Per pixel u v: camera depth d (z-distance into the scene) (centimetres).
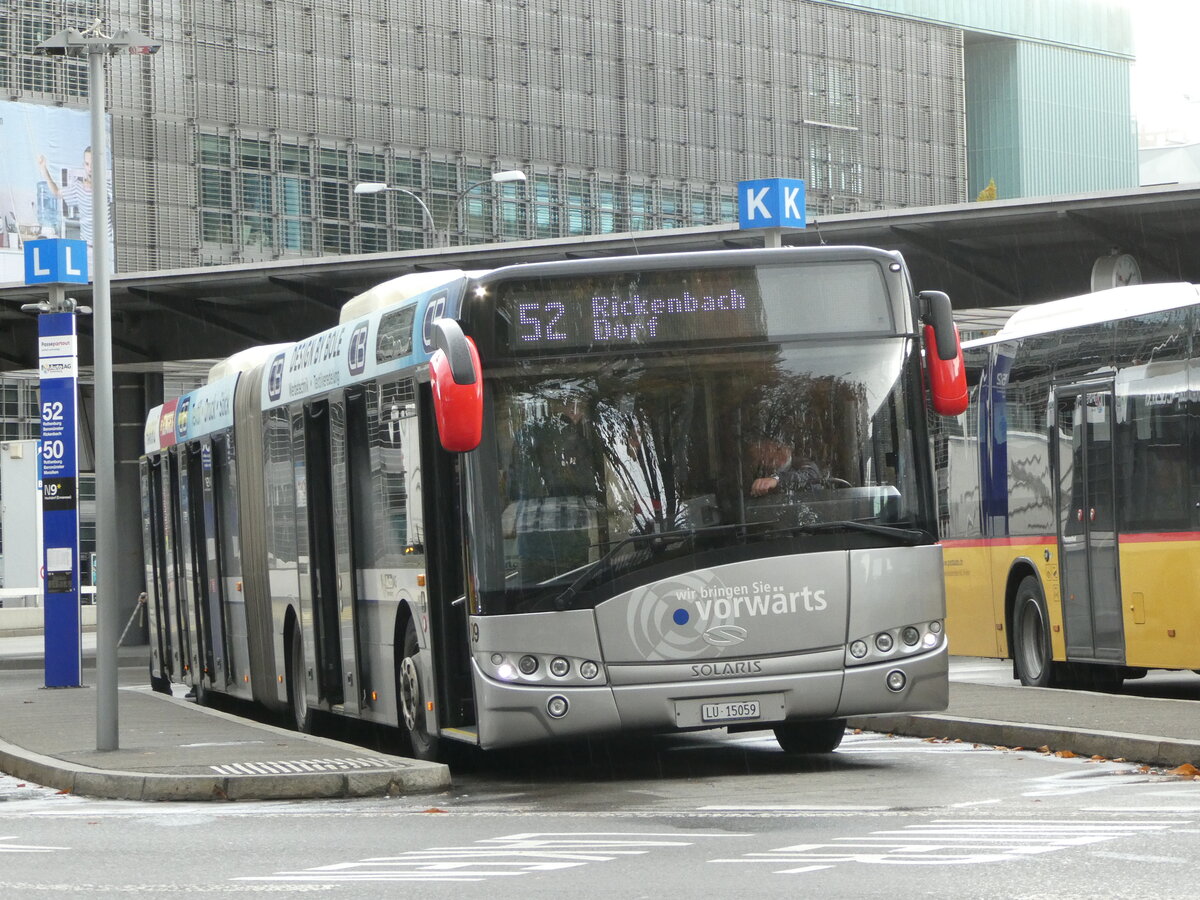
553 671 1603
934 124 13400
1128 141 15200
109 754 1969
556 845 1252
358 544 1998
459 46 11175
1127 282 3881
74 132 10094
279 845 1313
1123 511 2359
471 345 1580
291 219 10631
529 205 11394
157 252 10244
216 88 10419
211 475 2767
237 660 2647
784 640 1623
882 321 1678
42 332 3406
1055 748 1789
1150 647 2305
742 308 1661
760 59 12362
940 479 2869
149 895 1077
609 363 1642
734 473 1638
